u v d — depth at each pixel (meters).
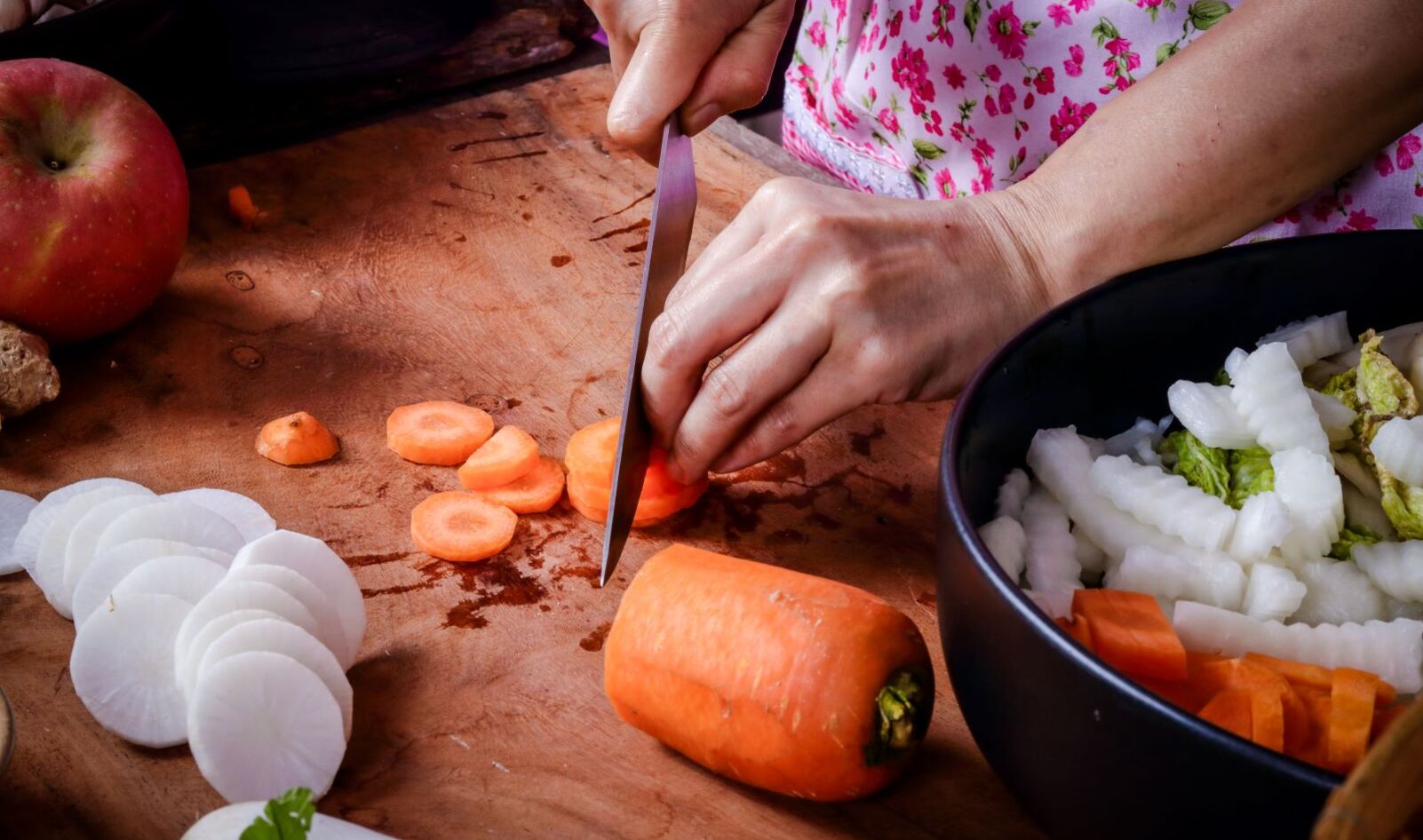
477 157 1.83
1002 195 1.20
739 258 1.16
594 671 1.08
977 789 0.98
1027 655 0.76
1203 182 1.13
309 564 1.06
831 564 1.20
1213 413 1.06
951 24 1.66
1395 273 1.14
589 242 1.66
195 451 1.30
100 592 1.06
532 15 2.11
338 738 0.95
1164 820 0.73
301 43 1.91
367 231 1.66
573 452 1.25
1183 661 0.86
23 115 1.38
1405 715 0.48
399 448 1.30
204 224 1.66
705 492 1.28
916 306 1.13
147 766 0.97
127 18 1.64
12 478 1.25
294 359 1.44
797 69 2.00
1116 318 1.08
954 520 0.83
